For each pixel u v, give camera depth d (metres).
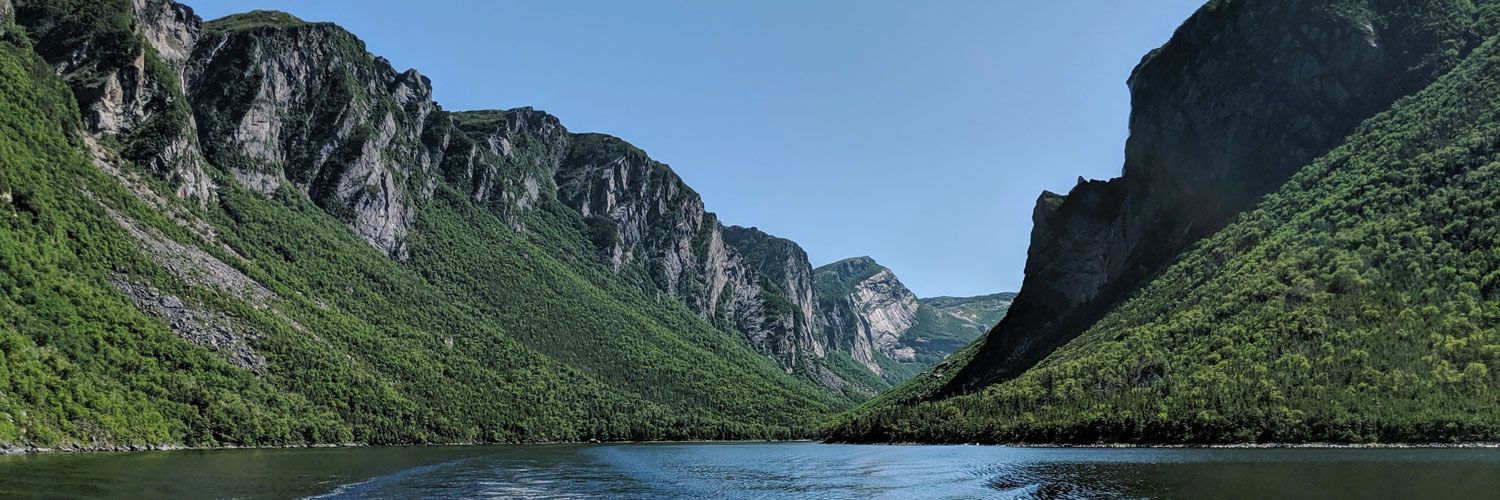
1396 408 107.62
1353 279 129.75
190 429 145.12
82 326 147.12
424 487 92.31
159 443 135.38
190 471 97.44
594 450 190.62
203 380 161.62
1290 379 120.38
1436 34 179.38
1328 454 101.44
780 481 104.25
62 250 165.12
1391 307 122.06
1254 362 127.75
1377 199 146.62
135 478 87.19
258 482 90.00
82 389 129.50
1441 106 158.62
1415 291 122.69
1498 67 154.88
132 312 164.25
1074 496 76.75
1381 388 111.50
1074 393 152.75
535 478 107.38
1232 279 154.12
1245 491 72.88
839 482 101.00
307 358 197.88
